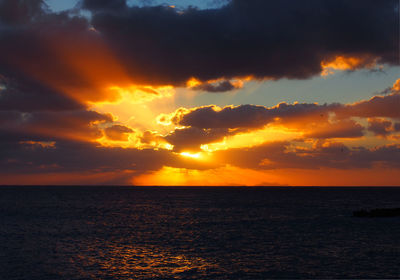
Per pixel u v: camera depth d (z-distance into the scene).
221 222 74.00
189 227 66.00
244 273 33.84
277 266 36.25
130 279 31.98
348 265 36.38
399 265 36.31
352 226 66.06
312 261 38.16
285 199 174.25
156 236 55.03
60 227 64.12
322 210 104.62
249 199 173.88
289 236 54.94
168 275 33.25
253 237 54.16
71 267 35.59
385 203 145.88
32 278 31.84
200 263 37.59
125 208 112.44
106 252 42.66
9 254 40.75
